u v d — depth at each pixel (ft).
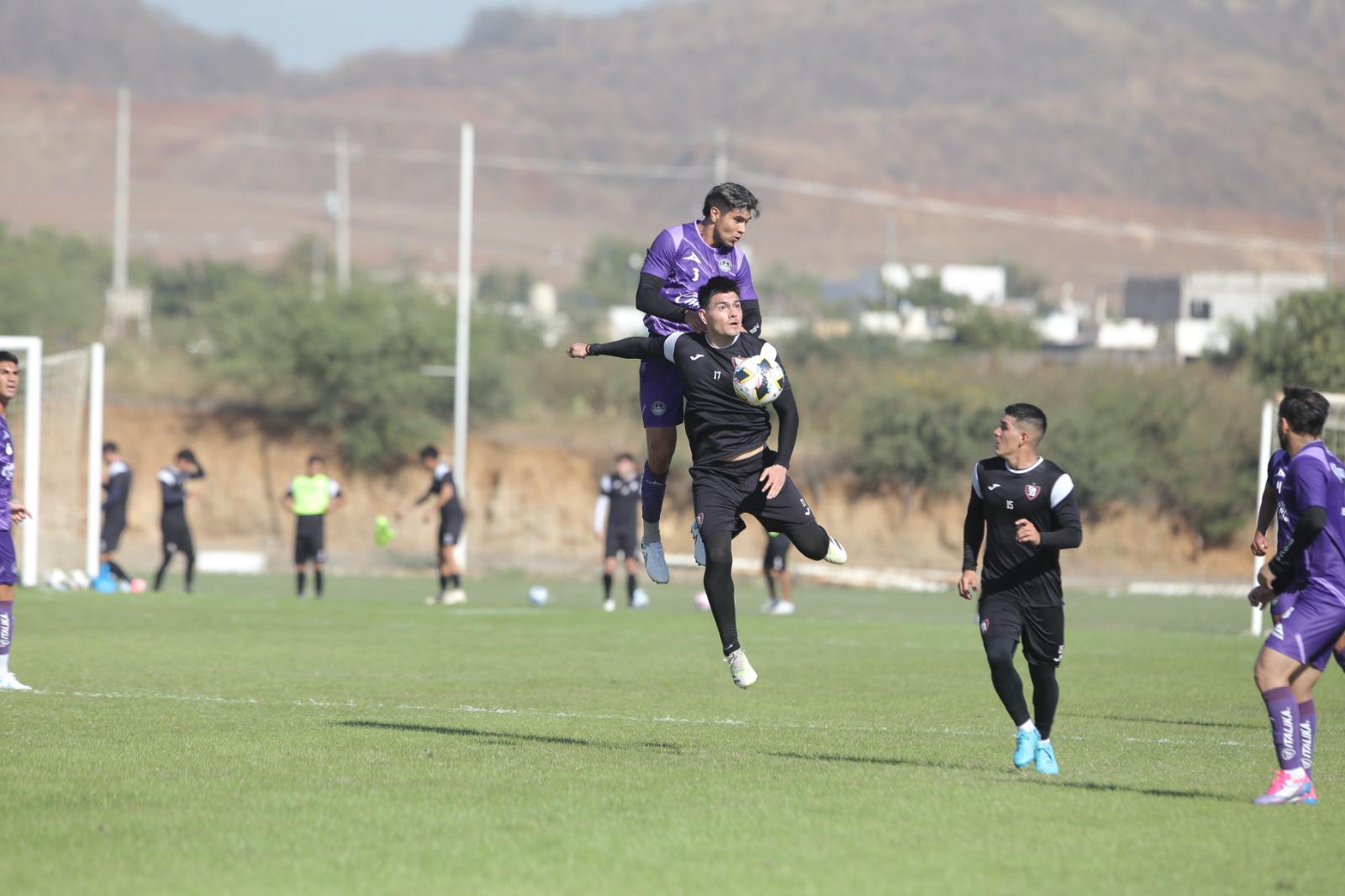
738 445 92.53
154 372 532.32
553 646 180.45
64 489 332.60
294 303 509.76
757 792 82.28
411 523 492.95
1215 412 476.95
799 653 179.52
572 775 87.10
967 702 130.93
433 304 545.44
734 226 95.35
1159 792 84.58
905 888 61.52
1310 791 80.64
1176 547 464.65
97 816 73.46
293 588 318.04
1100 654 186.19
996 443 89.30
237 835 69.77
